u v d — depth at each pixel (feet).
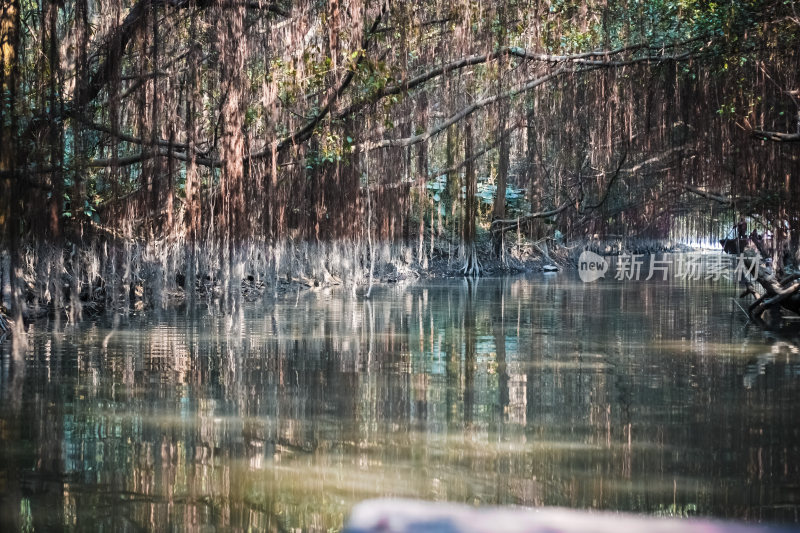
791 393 20.89
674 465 14.23
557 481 13.35
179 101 50.08
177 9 45.29
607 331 35.35
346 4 45.78
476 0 54.39
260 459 14.84
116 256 46.01
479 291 64.49
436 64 65.98
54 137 39.06
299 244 60.95
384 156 71.36
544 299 55.36
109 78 42.14
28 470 14.10
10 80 35.86
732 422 17.65
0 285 38.17
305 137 50.16
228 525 11.32
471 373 24.13
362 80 46.98
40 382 22.59
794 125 66.85
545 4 58.59
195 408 19.26
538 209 100.78
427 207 98.37
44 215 39.01
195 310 45.98
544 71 73.31
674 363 25.91
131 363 26.00
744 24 59.00
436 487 12.94
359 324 38.45
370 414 18.62
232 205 44.47
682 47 67.21
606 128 74.02
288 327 37.09
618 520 3.71
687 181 85.81
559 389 21.65
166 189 47.83
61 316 41.34
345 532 3.36
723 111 63.05
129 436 16.53
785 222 71.77
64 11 43.52
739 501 12.16
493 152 106.42
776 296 41.24
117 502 12.41
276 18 52.29
